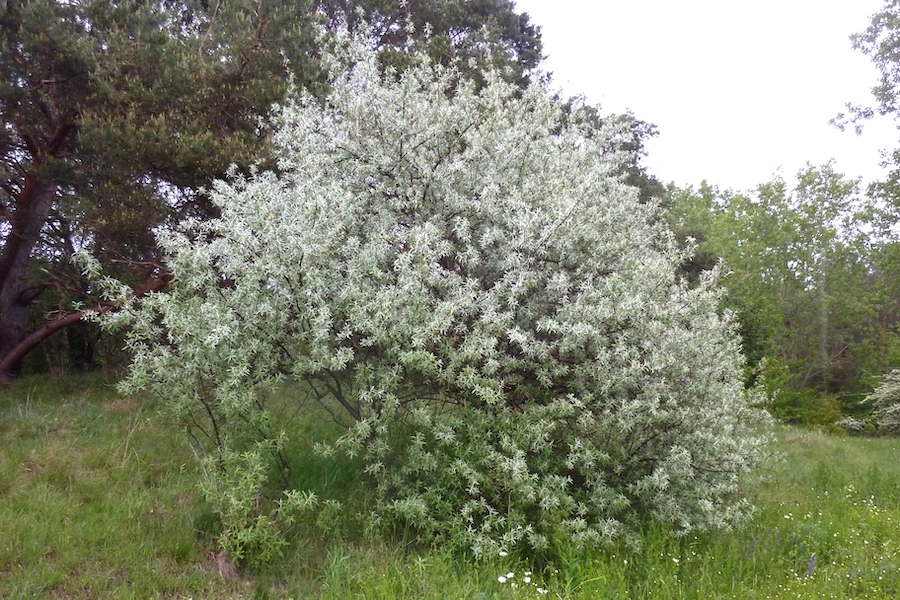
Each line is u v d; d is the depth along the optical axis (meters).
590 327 4.86
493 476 4.72
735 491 5.92
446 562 4.28
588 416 4.95
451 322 4.83
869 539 5.85
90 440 5.75
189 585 3.96
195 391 4.66
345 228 5.23
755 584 4.59
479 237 5.67
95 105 7.52
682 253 6.45
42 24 7.00
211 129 7.89
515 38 15.68
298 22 8.71
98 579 3.82
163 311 4.65
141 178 7.96
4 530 4.11
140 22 7.74
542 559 4.63
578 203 5.57
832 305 26.09
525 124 6.43
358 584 4.01
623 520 5.16
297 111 6.75
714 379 5.77
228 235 4.84
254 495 4.46
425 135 5.86
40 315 10.20
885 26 17.56
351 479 5.39
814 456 10.59
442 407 5.09
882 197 19.02
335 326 4.88
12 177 7.82
